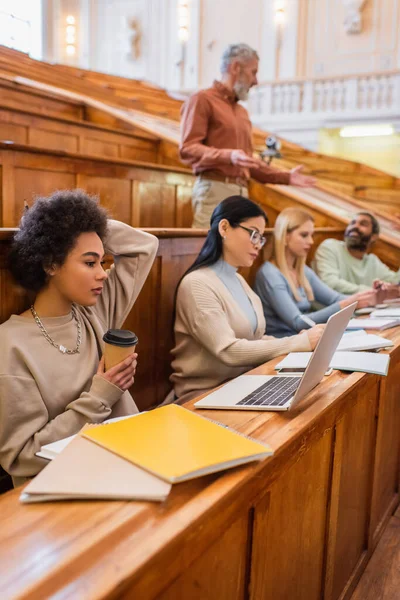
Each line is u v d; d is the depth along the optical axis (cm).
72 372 125
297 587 120
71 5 909
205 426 96
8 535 67
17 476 115
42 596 57
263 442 99
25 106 449
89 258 123
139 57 919
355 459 154
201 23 877
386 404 184
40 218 120
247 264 193
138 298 190
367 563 176
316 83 773
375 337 188
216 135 280
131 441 88
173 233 199
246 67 273
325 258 326
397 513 211
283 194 382
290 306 243
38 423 116
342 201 448
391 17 759
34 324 124
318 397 127
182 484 81
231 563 88
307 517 120
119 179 313
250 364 173
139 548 65
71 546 65
